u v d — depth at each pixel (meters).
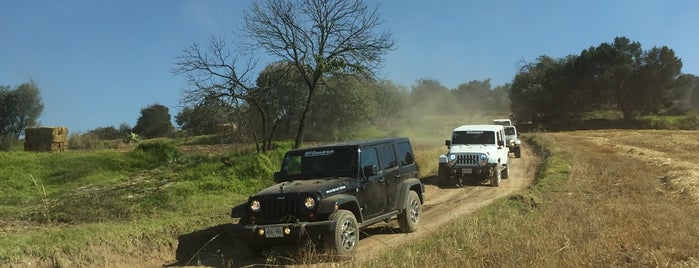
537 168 23.38
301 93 23.27
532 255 6.91
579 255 7.09
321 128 38.16
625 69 66.00
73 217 11.41
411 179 11.30
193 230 10.26
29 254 8.24
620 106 71.94
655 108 70.38
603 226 9.14
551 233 8.23
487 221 10.02
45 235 9.06
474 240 7.86
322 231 8.33
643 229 8.93
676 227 9.14
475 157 17.86
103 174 19.30
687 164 21.34
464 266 6.66
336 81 21.66
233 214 9.09
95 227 9.76
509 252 7.04
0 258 7.94
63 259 8.38
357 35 20.16
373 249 9.35
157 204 12.77
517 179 19.84
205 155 21.53
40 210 12.16
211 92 19.50
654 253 7.42
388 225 11.62
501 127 20.36
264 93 20.58
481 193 16.36
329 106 37.09
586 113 77.75
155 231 9.83
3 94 42.09
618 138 46.84
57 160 20.52
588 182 16.34
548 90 72.00
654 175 18.66
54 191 16.31
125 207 12.20
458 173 18.00
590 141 42.47
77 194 14.79
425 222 11.93
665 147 36.16
